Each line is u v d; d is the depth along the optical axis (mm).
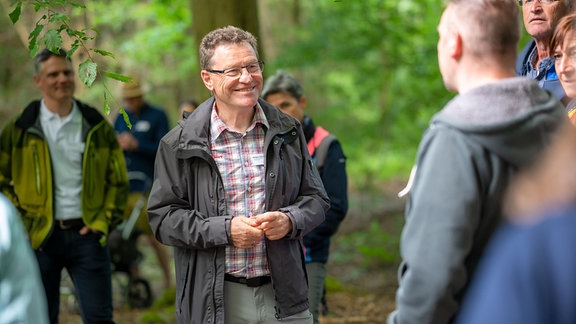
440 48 2609
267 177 3625
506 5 2494
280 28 15219
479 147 2367
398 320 2443
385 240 10594
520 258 1477
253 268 3627
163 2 10234
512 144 2332
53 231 4875
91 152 5004
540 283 1441
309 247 4746
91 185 5000
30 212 4879
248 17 6324
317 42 10938
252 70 3576
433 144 2434
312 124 4895
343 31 10898
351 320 6938
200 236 3502
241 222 3480
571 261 1425
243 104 3543
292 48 11156
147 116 8203
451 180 2348
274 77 4887
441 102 11430
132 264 7676
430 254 2316
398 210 12938
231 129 3641
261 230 3477
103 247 5000
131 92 8109
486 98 2396
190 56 11562
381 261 9727
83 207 4914
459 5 2525
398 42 10891
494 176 2355
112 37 12578
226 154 3637
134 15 10664
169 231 3592
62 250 4910
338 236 11375
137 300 7742
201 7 6297
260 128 3705
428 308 2328
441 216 2328
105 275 4992
